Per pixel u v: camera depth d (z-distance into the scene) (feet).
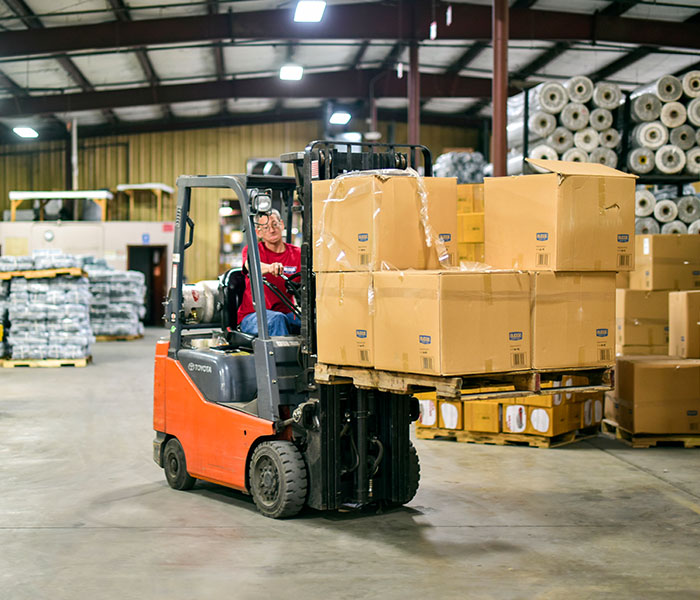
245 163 85.56
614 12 51.70
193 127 84.02
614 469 20.76
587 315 14.66
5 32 49.01
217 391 17.15
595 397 25.07
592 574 13.03
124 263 75.92
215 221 84.43
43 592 12.23
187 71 65.26
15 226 74.90
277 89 70.95
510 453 22.56
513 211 14.71
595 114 34.81
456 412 24.07
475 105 82.17
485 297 13.47
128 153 84.28
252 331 17.13
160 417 18.76
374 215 14.12
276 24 50.98
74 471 20.58
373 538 14.87
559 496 18.03
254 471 16.33
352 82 72.18
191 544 14.51
